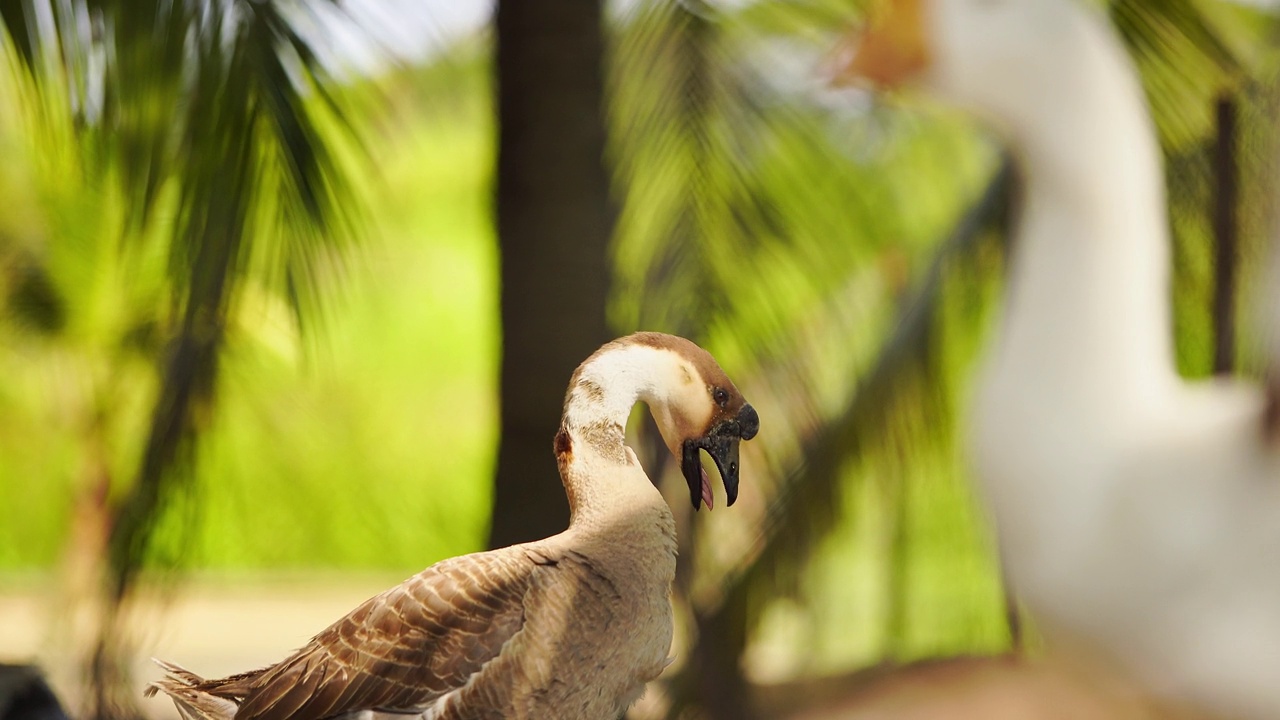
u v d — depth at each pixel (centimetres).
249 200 534
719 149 561
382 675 425
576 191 557
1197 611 443
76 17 534
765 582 586
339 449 1173
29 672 521
